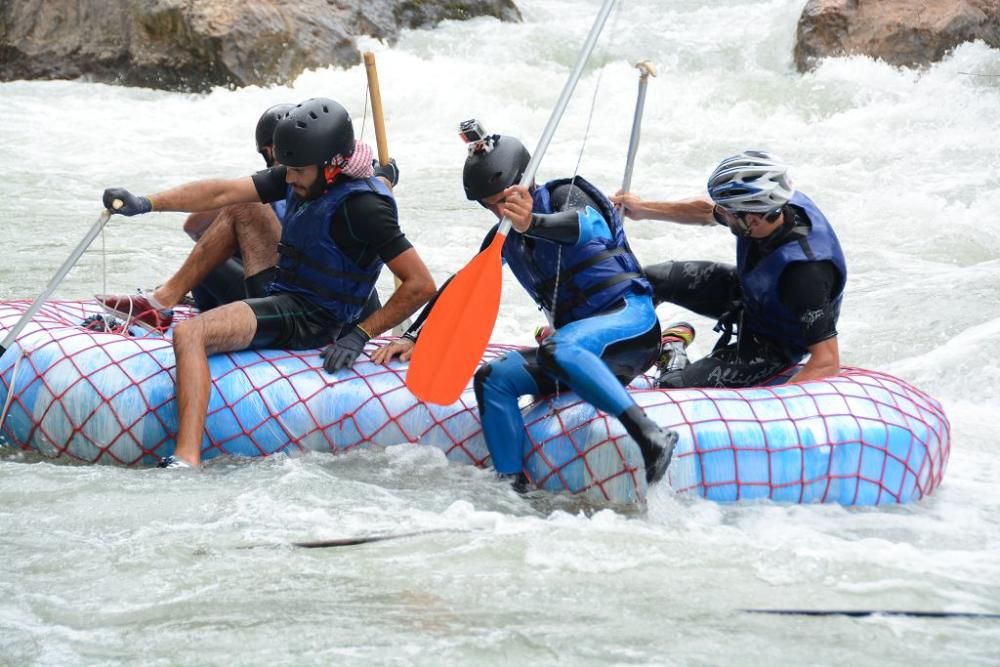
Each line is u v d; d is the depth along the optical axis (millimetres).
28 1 52062
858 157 39781
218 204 17156
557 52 53594
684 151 40688
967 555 13641
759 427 15250
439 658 10703
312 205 16375
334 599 11875
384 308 16594
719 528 14234
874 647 11078
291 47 50062
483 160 15484
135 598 11805
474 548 13266
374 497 14773
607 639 11125
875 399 15938
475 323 15328
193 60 49750
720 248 29891
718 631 11344
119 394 15883
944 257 29578
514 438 15406
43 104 47469
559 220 15016
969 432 19000
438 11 56094
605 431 15141
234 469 15531
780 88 47875
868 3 50594
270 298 16516
